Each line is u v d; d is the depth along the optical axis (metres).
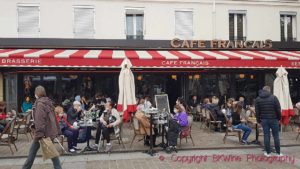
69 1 16.39
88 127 9.90
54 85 16.39
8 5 15.91
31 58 12.90
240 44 16.98
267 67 14.45
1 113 11.95
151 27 17.06
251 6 18.05
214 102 14.96
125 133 13.13
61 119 9.81
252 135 12.44
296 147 10.41
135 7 16.94
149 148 10.07
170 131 9.77
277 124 9.19
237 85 18.22
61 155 9.35
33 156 7.10
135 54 14.41
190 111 16.02
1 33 15.85
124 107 10.45
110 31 16.73
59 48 15.84
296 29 18.56
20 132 11.92
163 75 17.61
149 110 10.59
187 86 17.78
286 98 11.61
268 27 18.22
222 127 13.45
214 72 17.88
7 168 8.10
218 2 17.64
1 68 15.67
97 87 16.77
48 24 16.22
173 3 17.23
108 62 13.30
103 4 16.67
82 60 13.19
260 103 9.26
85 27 16.53
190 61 13.82
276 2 18.22
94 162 8.59
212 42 16.78
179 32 17.30
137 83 17.34
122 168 7.96
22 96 16.09
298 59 14.64
